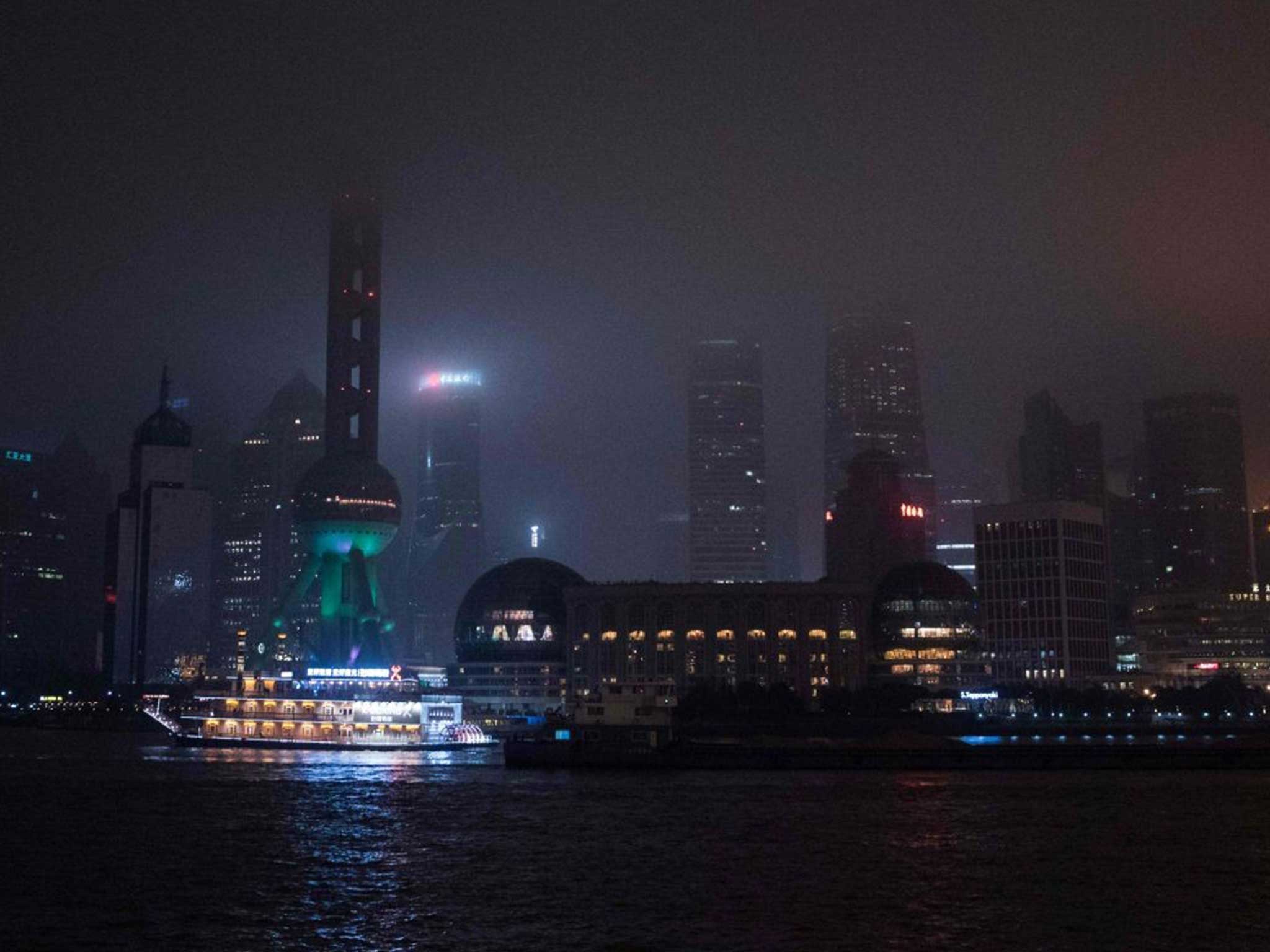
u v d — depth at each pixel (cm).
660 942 11875
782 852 17075
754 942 11881
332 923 12656
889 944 11800
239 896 13988
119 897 13912
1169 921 12719
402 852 17100
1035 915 13000
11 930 12388
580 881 14912
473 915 13012
